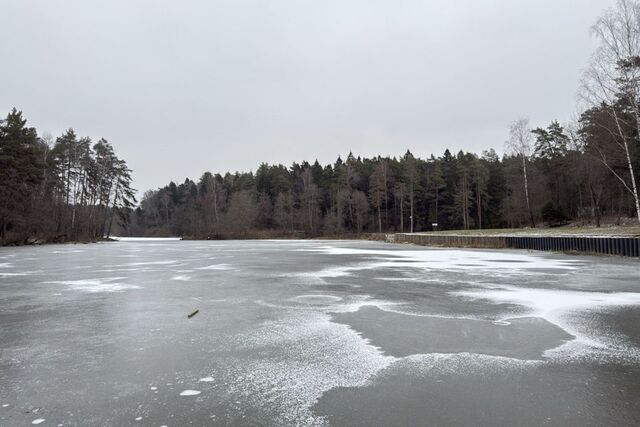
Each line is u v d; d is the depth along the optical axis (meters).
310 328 7.93
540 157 61.97
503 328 7.81
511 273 16.56
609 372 5.39
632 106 28.25
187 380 5.21
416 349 6.52
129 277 16.55
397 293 12.02
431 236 43.47
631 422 4.00
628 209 53.22
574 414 4.18
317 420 4.09
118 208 80.50
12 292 12.79
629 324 8.00
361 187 95.25
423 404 4.45
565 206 59.94
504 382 5.07
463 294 11.71
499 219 79.62
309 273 17.45
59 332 7.75
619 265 18.89
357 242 58.12
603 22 28.62
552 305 9.93
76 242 60.66
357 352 6.38
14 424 4.04
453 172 84.94
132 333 7.63
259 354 6.31
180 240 80.31
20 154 48.50
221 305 10.34
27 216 51.09
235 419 4.13
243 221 85.50
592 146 36.31
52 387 5.01
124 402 4.55
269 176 105.19
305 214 86.19
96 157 74.06
